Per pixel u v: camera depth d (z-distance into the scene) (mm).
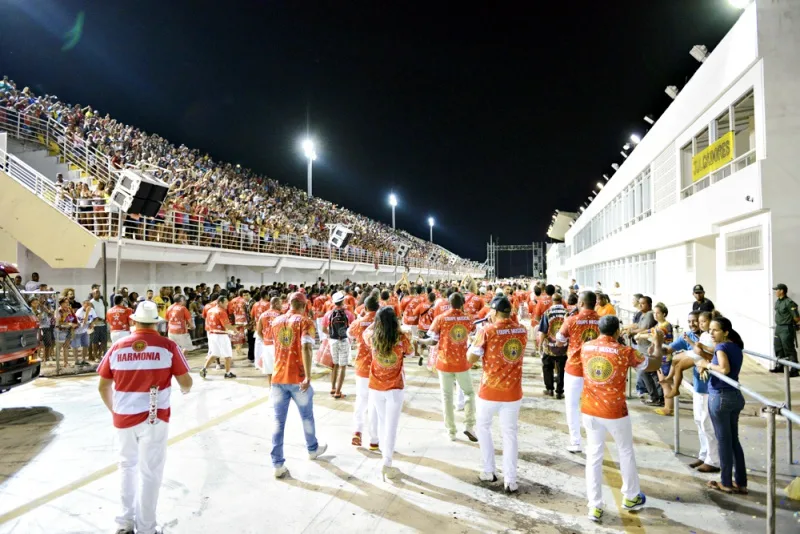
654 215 19469
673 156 17531
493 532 4402
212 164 35281
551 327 9172
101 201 17328
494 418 8016
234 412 8305
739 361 5066
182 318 11648
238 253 23953
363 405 6629
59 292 16328
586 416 4734
